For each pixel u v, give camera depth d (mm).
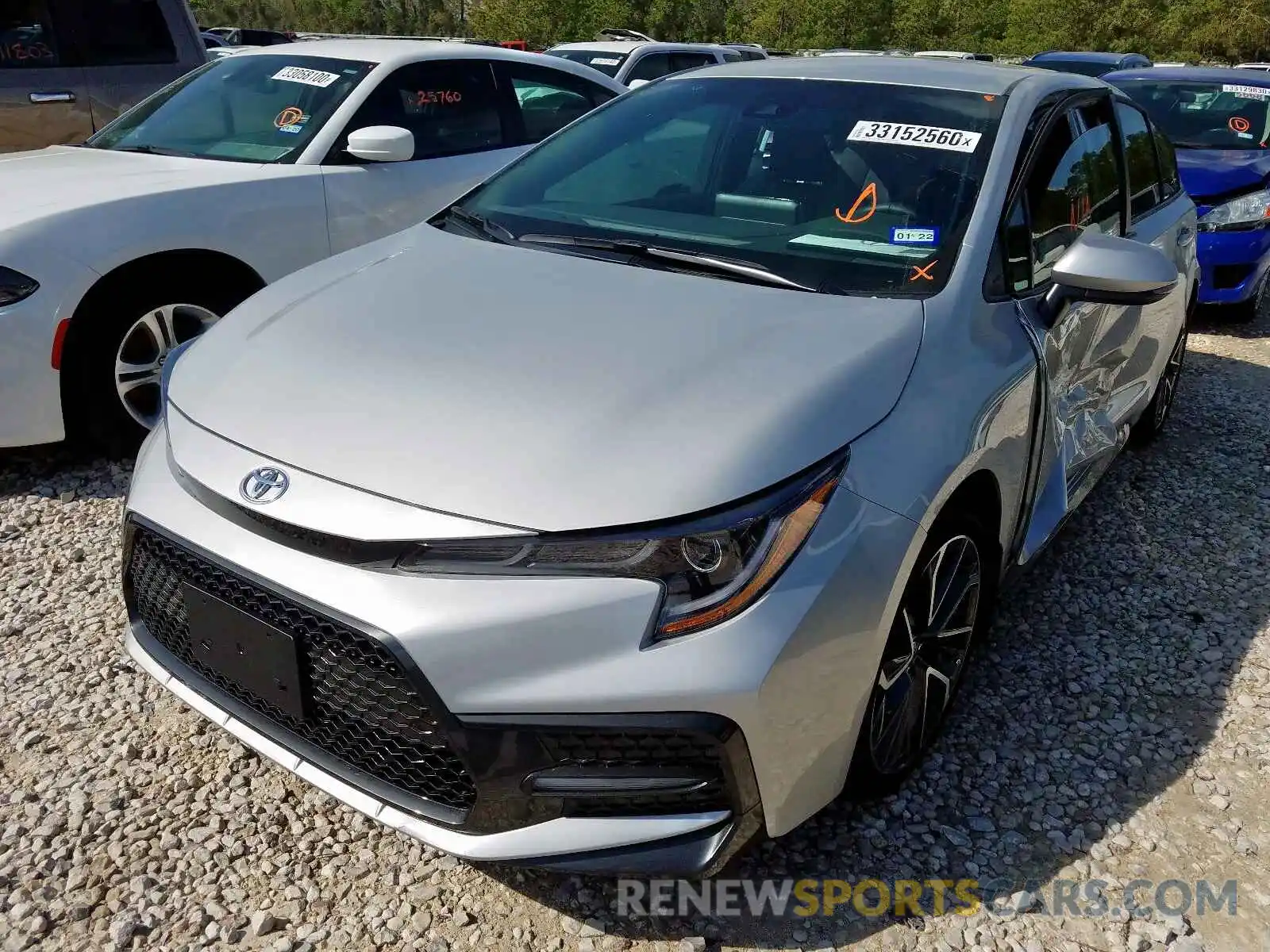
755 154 2918
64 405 3818
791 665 1844
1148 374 3984
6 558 3354
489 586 1798
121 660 2850
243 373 2268
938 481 2111
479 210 3078
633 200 2949
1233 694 2916
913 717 2389
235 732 2105
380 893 2143
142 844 2234
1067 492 3139
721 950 2049
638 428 1942
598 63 11242
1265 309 7441
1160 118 7504
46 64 5930
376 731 1918
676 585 1798
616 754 1823
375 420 2025
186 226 3930
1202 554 3727
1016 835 2367
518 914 2105
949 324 2346
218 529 2004
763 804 1915
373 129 4305
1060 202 2979
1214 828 2410
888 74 3104
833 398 2039
